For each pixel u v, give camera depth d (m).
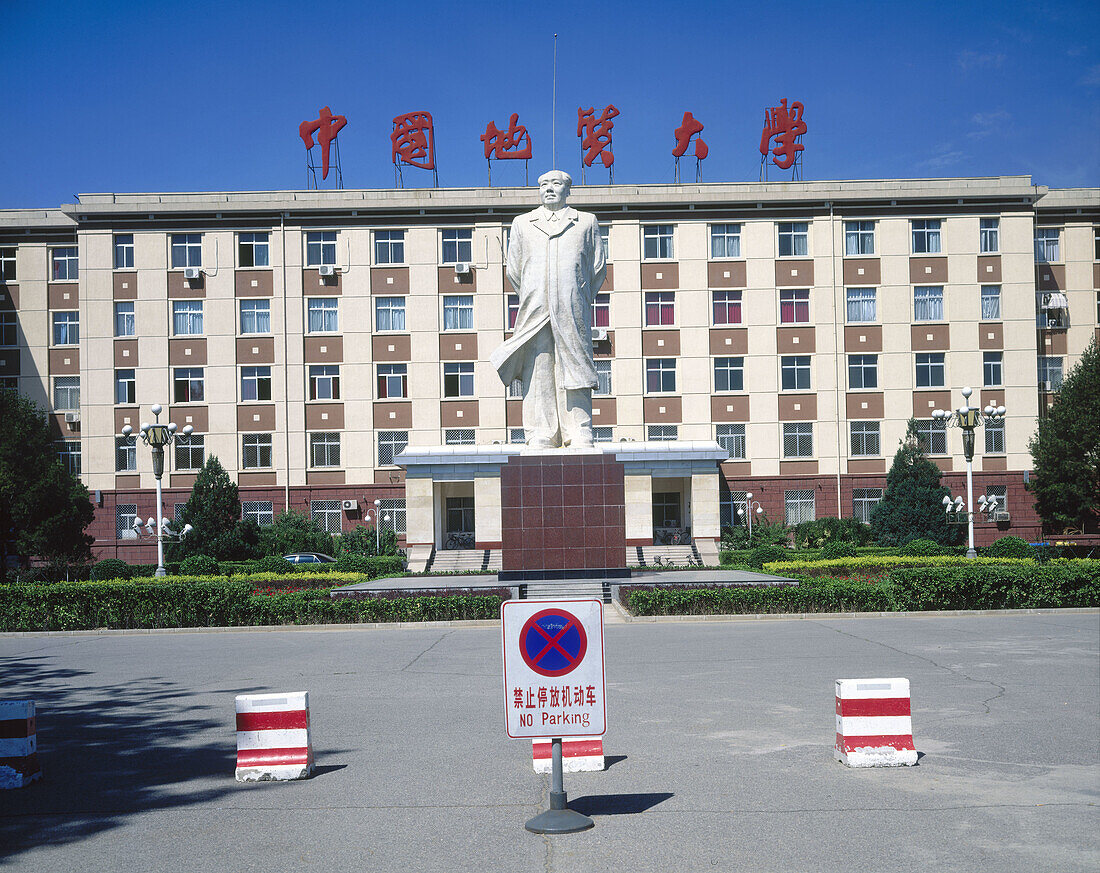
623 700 11.15
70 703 11.70
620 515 24.83
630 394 47.56
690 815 6.84
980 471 47.25
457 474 40.31
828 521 44.41
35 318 48.25
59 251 48.69
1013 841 6.24
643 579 24.84
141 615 20.38
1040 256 49.44
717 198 47.72
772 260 47.91
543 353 27.06
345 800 7.38
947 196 47.56
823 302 47.75
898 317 47.78
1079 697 11.05
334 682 12.86
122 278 47.38
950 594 20.75
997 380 47.78
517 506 24.84
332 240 48.03
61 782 8.03
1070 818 6.70
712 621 20.00
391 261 47.94
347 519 47.22
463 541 45.41
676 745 8.93
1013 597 20.84
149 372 47.22
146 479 47.03
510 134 48.94
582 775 7.96
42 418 45.62
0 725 7.93
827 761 8.28
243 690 12.38
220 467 42.75
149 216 47.44
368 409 47.41
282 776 7.97
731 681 12.31
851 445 47.62
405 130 49.25
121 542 46.47
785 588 20.75
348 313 47.59
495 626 19.91
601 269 27.69
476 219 48.03
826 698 11.07
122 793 7.68
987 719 9.88
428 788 7.67
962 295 47.78
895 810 6.89
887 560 30.44
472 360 47.69
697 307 47.78
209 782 7.96
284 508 47.06
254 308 47.66
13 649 17.44
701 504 40.12
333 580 28.39
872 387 47.75
